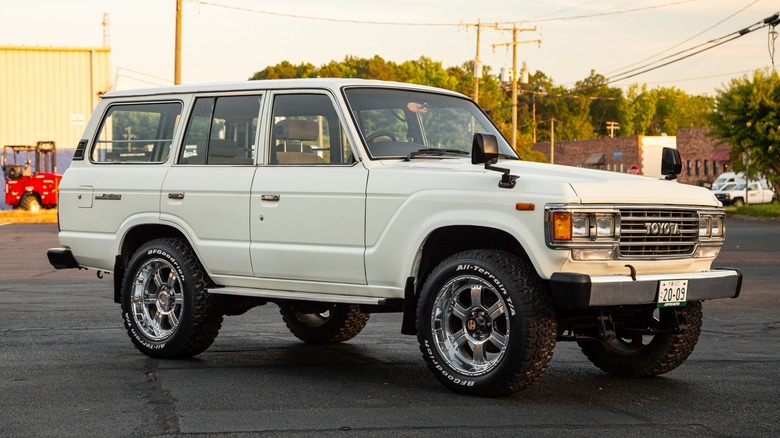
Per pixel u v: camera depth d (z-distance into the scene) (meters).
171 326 7.69
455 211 6.07
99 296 12.42
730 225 35.84
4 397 6.08
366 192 6.50
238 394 6.20
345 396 6.14
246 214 7.12
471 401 5.98
